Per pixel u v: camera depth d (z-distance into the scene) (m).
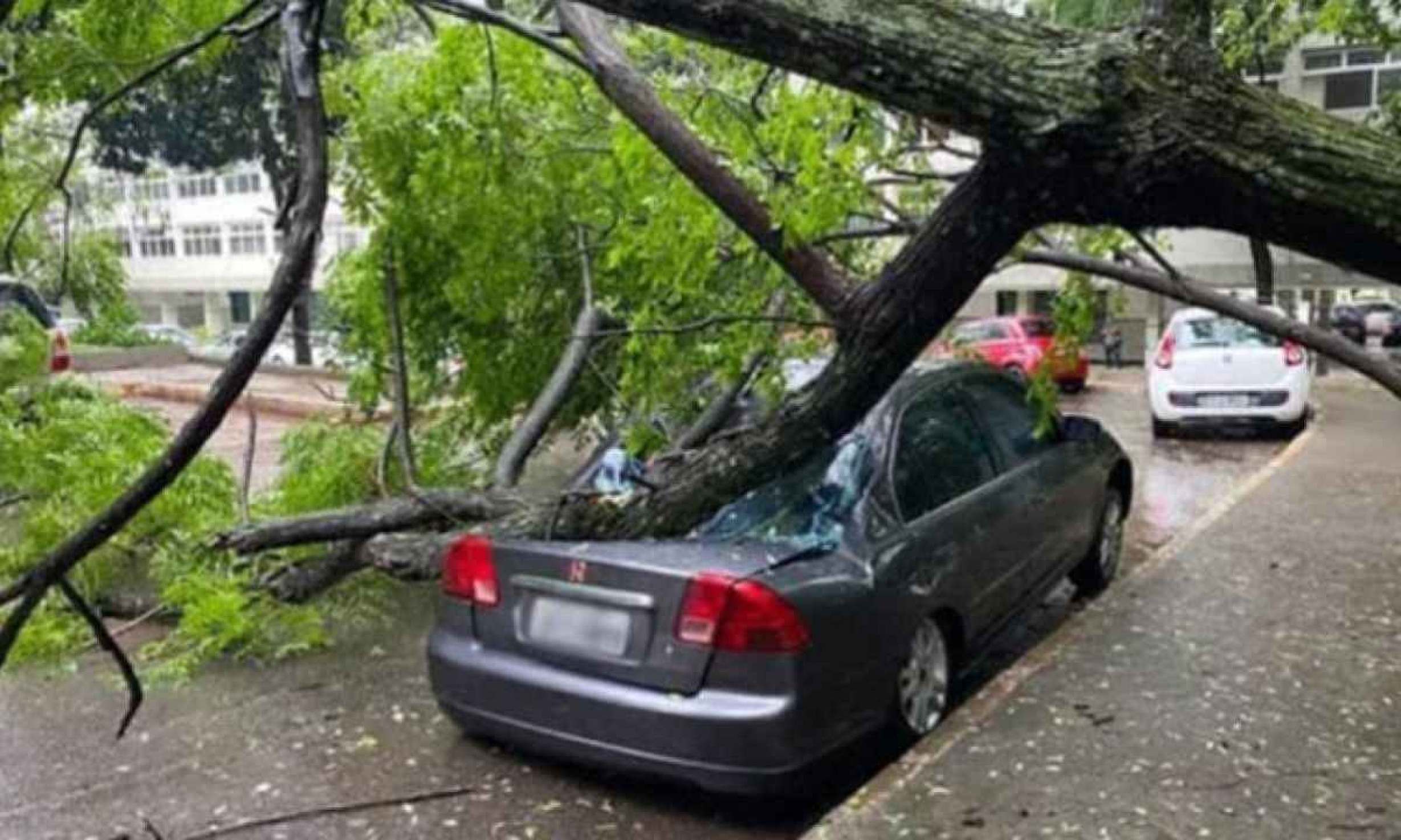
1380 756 3.46
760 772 3.26
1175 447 10.68
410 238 6.04
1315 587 5.28
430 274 6.28
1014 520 4.59
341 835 3.36
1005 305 21.16
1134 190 1.65
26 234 6.75
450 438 6.87
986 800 3.23
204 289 38.78
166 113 17.88
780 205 2.93
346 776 3.76
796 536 3.75
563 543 3.66
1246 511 6.93
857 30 1.67
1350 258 1.60
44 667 4.82
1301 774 3.35
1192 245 17.12
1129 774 3.37
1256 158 1.57
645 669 3.42
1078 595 5.64
